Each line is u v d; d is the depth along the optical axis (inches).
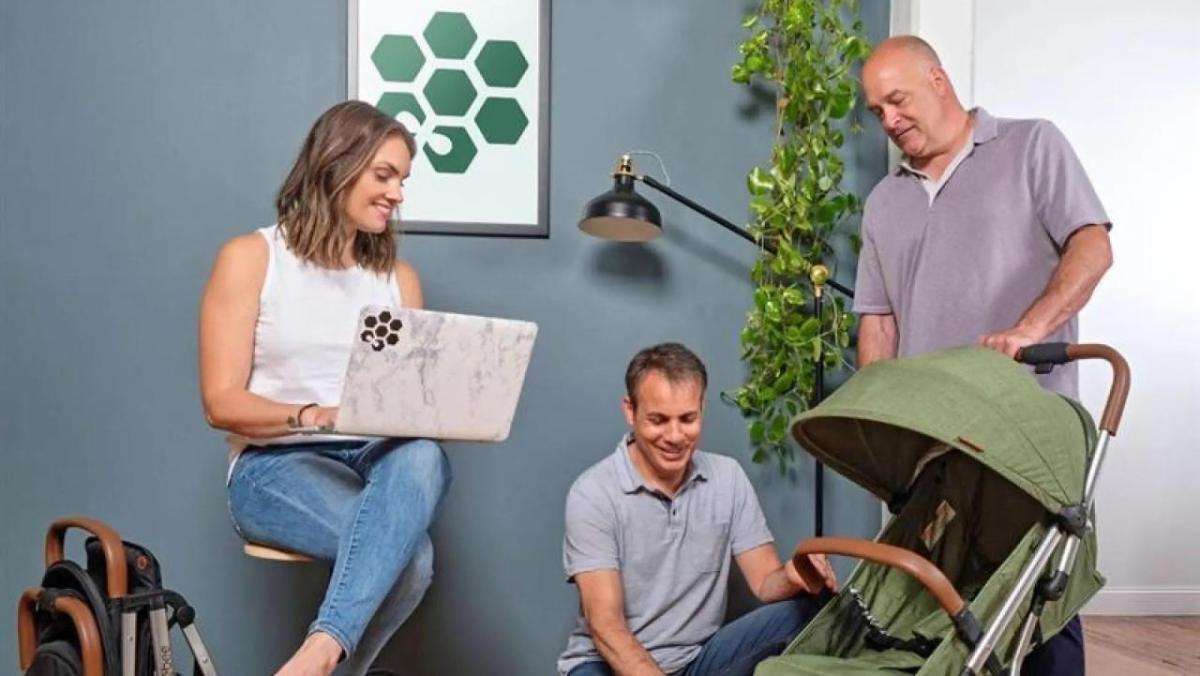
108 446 88.0
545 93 92.3
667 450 68.0
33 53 88.0
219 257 66.5
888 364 54.5
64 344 87.9
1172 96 117.2
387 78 90.4
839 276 95.6
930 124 72.6
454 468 91.1
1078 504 49.7
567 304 92.8
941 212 73.5
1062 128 116.4
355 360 55.0
